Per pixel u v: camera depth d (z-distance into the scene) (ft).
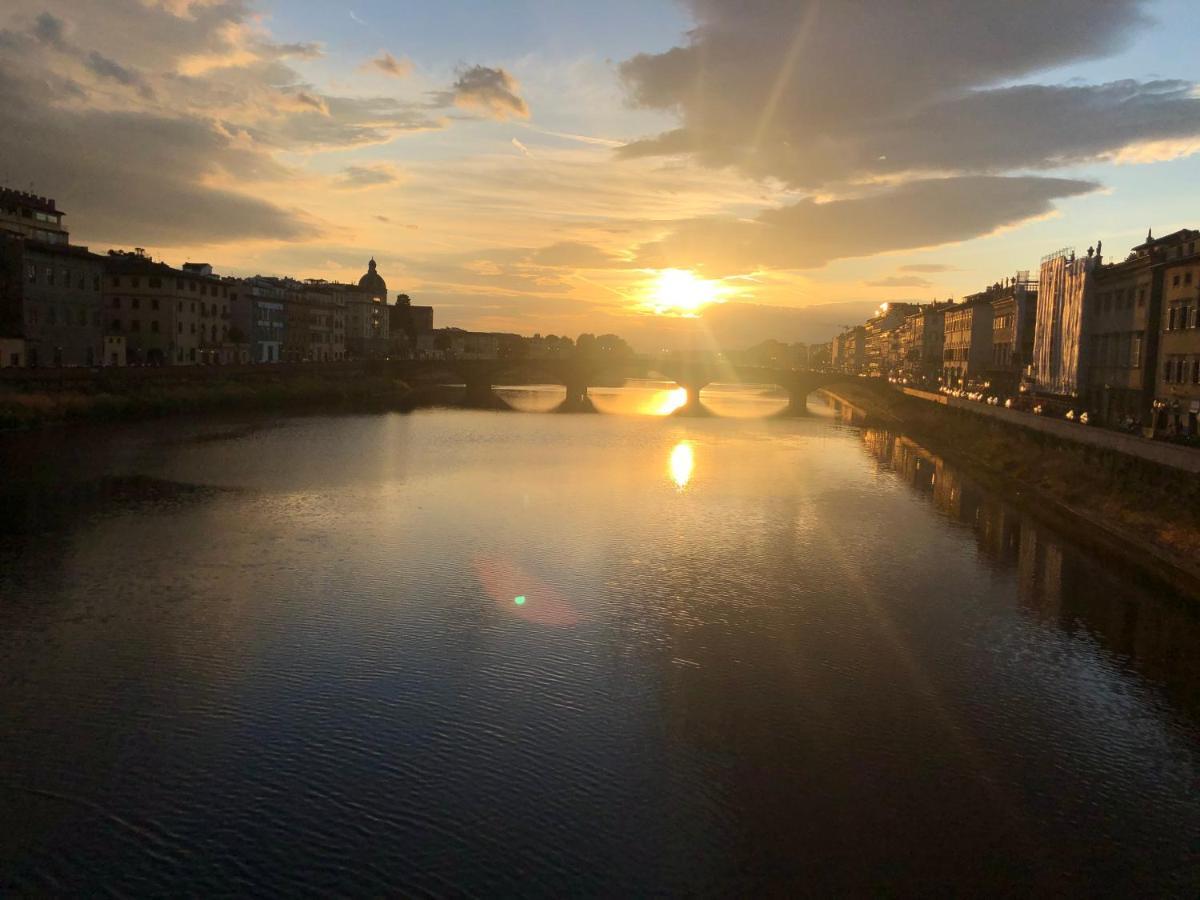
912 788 80.43
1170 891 67.67
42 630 111.86
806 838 72.79
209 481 215.51
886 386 495.82
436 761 82.64
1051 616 127.24
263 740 85.56
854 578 144.66
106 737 85.51
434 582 136.36
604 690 98.58
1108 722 94.43
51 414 288.30
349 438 311.88
